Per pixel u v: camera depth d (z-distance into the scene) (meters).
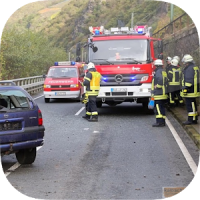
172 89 19.75
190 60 14.45
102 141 12.50
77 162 9.84
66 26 110.69
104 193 7.40
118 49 18.12
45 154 10.77
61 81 25.81
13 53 51.44
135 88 17.86
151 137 13.08
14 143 8.76
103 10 126.25
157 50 18.53
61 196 7.25
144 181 8.16
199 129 13.46
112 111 20.47
